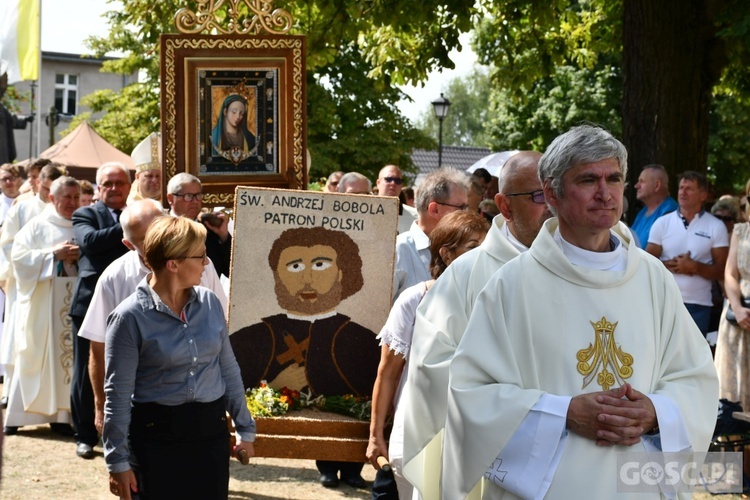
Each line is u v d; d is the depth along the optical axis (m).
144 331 3.73
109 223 6.77
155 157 7.76
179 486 3.77
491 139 28.09
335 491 6.04
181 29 6.23
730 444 5.70
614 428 2.75
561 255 2.92
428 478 3.54
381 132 26.89
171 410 3.76
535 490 2.79
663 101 9.89
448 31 12.70
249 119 6.27
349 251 4.69
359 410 4.51
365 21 11.27
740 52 10.65
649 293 3.01
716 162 26.50
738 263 6.48
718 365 6.64
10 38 12.30
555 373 2.89
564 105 25.89
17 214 8.33
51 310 7.40
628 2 10.04
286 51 6.25
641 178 8.14
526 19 13.19
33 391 7.38
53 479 6.20
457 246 3.97
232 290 4.64
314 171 26.11
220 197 6.29
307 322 4.67
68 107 43.97
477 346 2.95
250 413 4.14
